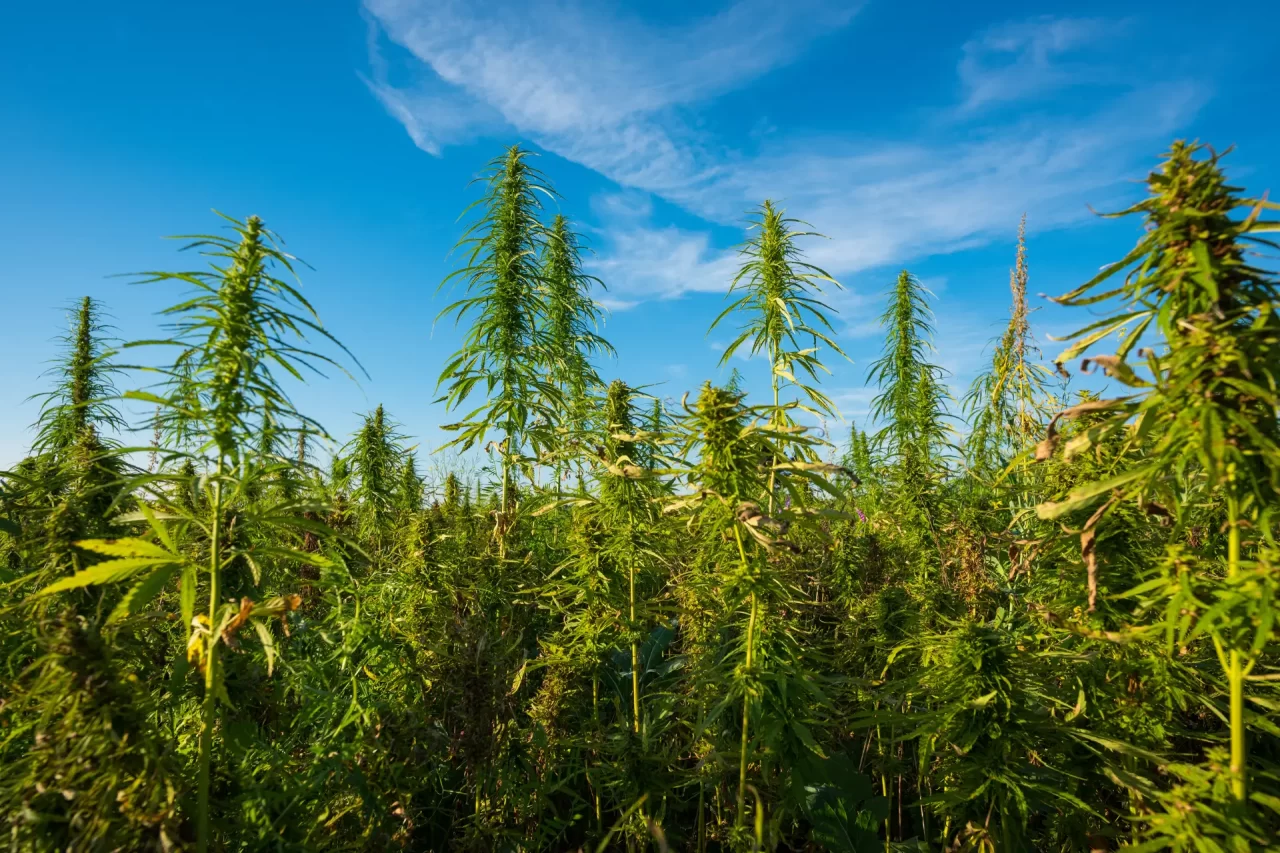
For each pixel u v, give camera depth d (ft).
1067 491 10.07
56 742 5.59
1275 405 5.26
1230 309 5.67
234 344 6.60
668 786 10.04
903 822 11.92
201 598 8.55
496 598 15.23
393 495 21.04
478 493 23.73
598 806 11.09
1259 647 5.55
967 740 7.89
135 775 5.86
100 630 6.90
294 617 12.16
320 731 10.73
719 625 11.98
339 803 9.70
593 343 28.25
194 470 8.05
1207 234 5.57
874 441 28.48
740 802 8.58
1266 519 5.71
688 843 10.64
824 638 14.60
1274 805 6.04
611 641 12.30
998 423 22.75
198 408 6.52
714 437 8.70
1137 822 8.02
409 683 11.96
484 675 10.43
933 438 26.45
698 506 9.24
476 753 10.09
